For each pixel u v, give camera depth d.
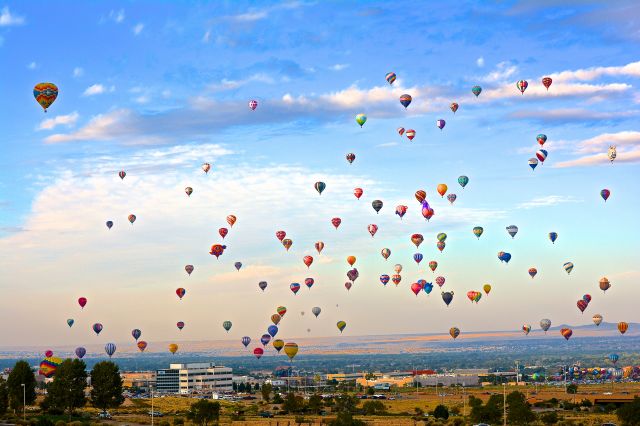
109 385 190.38
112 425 164.25
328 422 174.62
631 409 151.50
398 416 198.12
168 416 194.75
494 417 169.38
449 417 190.50
